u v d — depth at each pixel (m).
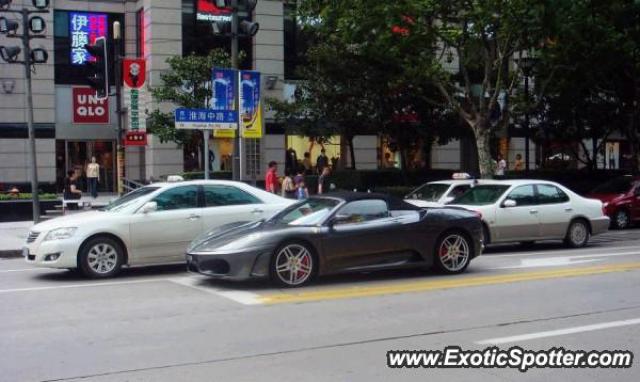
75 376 6.04
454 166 33.38
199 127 15.91
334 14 20.42
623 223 21.05
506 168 30.41
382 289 10.10
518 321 8.02
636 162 27.12
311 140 26.64
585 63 22.38
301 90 25.16
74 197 23.64
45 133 29.95
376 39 20.20
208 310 8.75
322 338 7.29
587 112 27.55
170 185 12.36
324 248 10.42
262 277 10.12
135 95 22.89
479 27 19.39
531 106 22.75
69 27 30.47
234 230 10.70
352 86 23.92
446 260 11.46
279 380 5.87
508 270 12.02
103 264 11.58
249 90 16.84
